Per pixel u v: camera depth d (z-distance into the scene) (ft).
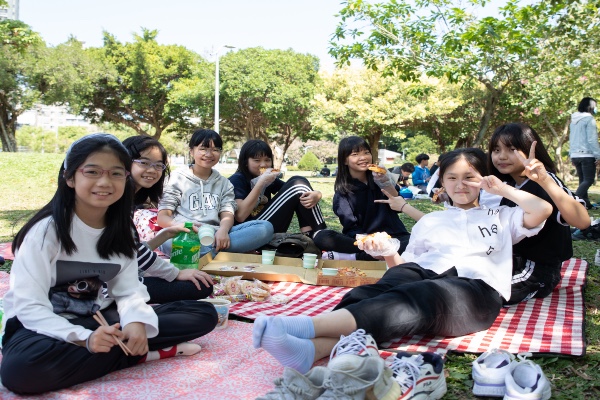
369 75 84.02
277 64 93.50
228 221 14.74
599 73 40.11
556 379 7.93
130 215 8.00
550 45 35.40
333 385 6.10
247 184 16.57
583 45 34.68
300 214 16.10
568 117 66.64
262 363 8.14
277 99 90.48
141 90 102.63
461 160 10.51
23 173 45.39
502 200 11.82
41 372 6.74
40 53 87.76
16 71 86.02
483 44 32.22
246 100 94.48
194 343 8.66
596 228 20.63
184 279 10.32
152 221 14.06
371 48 36.73
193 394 7.00
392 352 8.63
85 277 7.73
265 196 17.24
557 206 9.99
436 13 35.65
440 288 8.80
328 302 11.59
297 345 7.14
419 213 13.12
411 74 37.58
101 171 7.20
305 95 95.25
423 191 44.86
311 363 7.30
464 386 7.72
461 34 33.65
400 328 8.18
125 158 7.50
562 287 12.85
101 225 7.79
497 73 40.42
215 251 14.55
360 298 8.84
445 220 10.57
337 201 15.49
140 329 7.36
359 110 82.89
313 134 101.55
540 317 10.57
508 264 9.98
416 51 36.70
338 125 87.35
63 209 7.39
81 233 7.57
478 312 9.09
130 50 100.94
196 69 97.25
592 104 29.04
